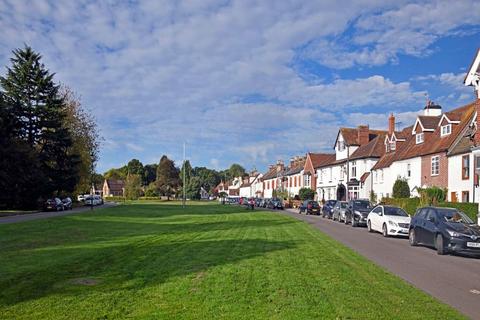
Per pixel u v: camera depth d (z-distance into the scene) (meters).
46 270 10.94
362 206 32.28
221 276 10.46
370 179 55.09
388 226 23.08
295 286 9.49
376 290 9.30
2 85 53.56
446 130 39.53
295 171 87.19
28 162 48.34
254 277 10.42
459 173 35.19
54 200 49.75
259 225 28.64
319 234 22.66
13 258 13.00
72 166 56.84
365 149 59.91
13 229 23.00
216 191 171.50
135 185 118.56
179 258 13.23
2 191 48.56
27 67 53.69
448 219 17.19
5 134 46.72
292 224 29.98
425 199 33.59
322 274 10.99
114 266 11.63
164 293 8.68
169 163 121.31
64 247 15.82
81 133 63.75
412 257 15.43
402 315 7.45
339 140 66.62
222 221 32.81
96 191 143.88
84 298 8.20
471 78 27.67
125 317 7.05
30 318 6.96
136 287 9.17
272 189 105.94
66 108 61.88
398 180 42.56
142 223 30.08
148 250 15.07
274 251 15.22
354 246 18.27
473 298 9.06
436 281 10.91
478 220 25.58
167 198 121.38
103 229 24.38
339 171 65.12
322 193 71.94
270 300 8.24
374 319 7.16
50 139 54.88
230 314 7.25
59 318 6.97
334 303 8.12
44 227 24.69
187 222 31.53
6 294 8.45
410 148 45.88
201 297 8.39
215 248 15.81
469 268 13.29
